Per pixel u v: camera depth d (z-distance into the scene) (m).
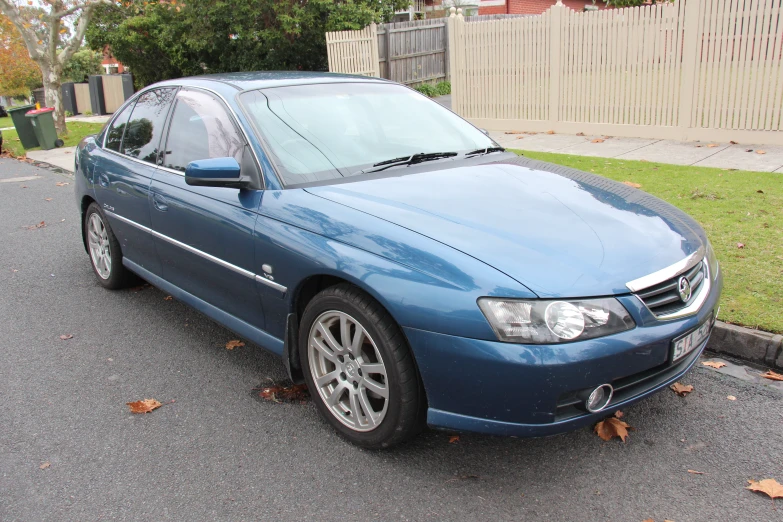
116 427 3.37
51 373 3.99
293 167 3.45
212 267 3.75
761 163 7.69
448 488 2.80
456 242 2.72
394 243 2.78
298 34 15.34
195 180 3.29
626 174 7.44
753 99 8.69
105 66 30.62
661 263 2.79
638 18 9.44
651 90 9.59
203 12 15.35
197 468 3.00
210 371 3.96
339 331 3.17
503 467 2.93
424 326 2.60
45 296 5.32
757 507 2.62
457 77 11.83
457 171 3.60
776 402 3.38
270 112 3.73
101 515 2.70
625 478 2.83
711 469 2.87
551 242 2.76
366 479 2.88
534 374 2.45
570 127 10.63
